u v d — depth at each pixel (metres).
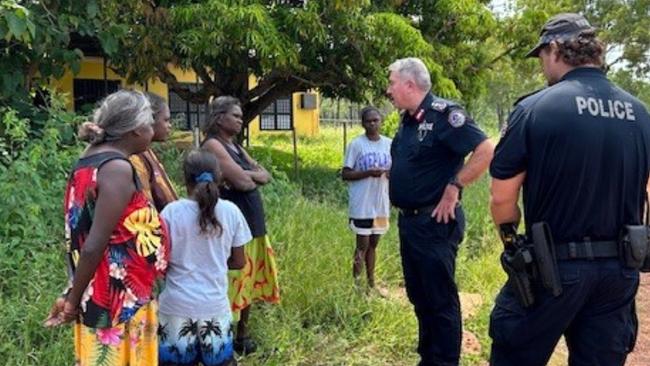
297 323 4.25
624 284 2.60
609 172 2.50
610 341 2.66
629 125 2.54
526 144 2.55
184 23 7.86
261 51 7.72
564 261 2.55
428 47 8.67
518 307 2.69
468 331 4.61
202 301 3.11
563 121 2.47
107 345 2.54
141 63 8.09
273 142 18.08
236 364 3.49
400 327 4.46
